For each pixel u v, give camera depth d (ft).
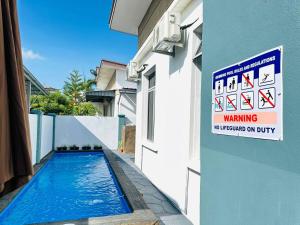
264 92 5.33
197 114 12.84
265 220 5.20
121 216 12.19
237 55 6.36
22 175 5.10
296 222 4.43
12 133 4.95
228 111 6.68
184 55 13.65
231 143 6.51
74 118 41.42
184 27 12.99
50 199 18.29
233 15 6.59
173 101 15.26
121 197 18.01
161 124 17.67
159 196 16.22
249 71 5.85
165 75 16.98
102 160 34.78
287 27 4.76
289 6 4.72
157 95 18.92
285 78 4.78
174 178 14.66
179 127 14.16
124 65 51.80
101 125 42.60
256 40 5.65
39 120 28.50
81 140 41.60
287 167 4.67
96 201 17.83
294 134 4.53
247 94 5.90
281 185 4.81
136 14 26.73
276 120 4.97
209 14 7.98
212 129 7.52
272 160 5.05
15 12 5.54
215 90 7.40
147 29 25.04
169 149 15.72
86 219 11.75
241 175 6.06
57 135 40.47
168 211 13.58
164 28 13.19
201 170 8.19
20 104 5.01
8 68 4.93
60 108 65.41
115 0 23.99
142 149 24.25
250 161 5.74
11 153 4.93
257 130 5.51
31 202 17.63
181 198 13.46
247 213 5.79
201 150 8.25
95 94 50.26
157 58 19.11
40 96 67.51
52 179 24.39
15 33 5.43
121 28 31.58
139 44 29.43
